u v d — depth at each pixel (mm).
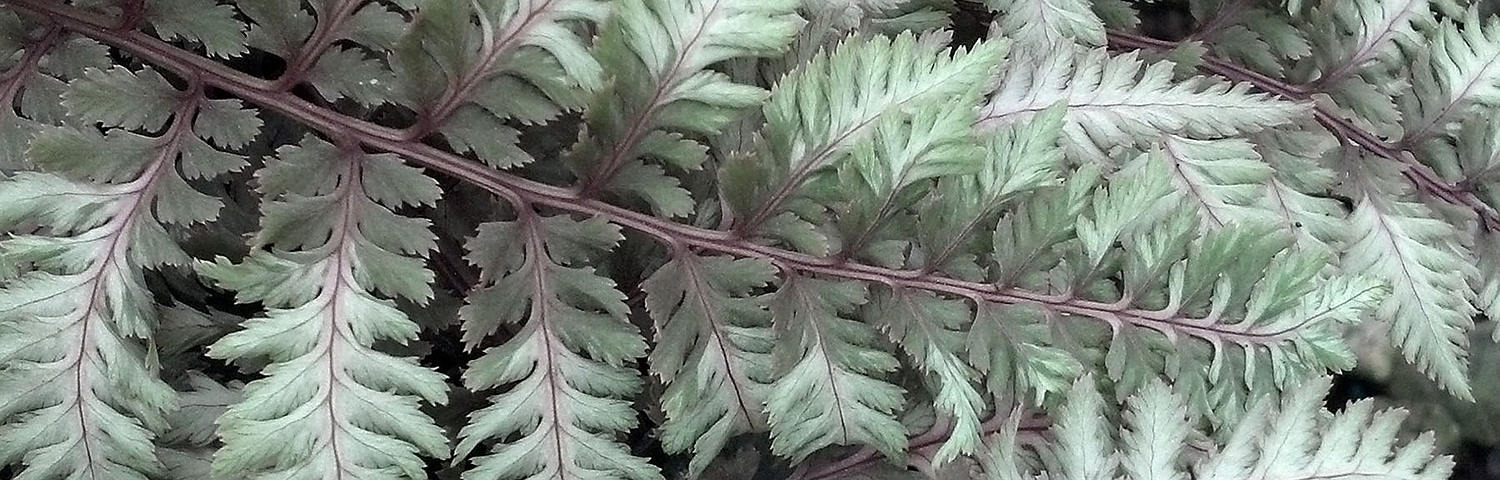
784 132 246
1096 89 280
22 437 236
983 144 253
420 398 245
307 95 274
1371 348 373
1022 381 263
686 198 253
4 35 250
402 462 242
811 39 273
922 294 264
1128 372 267
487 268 252
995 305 264
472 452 279
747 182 249
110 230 242
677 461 298
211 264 234
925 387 286
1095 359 269
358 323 243
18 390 236
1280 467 266
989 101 278
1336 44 321
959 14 313
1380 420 266
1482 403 372
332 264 244
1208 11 330
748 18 232
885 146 244
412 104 247
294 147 248
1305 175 309
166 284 271
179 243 259
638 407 288
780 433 259
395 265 246
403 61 238
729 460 293
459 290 281
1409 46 320
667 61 234
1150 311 268
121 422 242
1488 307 323
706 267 258
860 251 260
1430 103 319
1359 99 321
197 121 251
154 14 248
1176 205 280
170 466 255
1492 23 316
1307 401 265
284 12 243
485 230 253
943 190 256
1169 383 271
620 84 235
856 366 261
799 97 245
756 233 258
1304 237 306
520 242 255
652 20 231
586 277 255
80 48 253
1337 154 323
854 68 245
